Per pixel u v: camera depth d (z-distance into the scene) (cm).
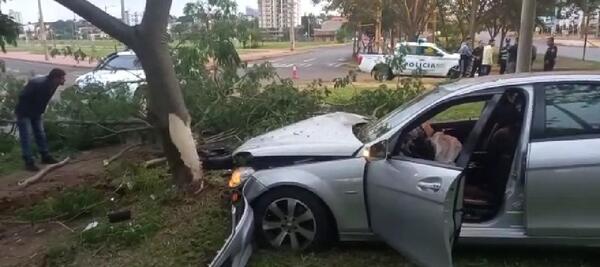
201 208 538
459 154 392
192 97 823
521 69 954
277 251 434
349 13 4172
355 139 430
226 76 871
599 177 358
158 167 713
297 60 4025
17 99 841
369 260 423
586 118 372
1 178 728
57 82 778
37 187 681
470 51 2297
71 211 568
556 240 375
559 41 7244
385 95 865
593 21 8425
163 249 457
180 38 872
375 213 387
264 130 790
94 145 899
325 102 902
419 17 3716
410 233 353
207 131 849
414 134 424
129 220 530
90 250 468
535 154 365
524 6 939
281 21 9431
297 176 418
